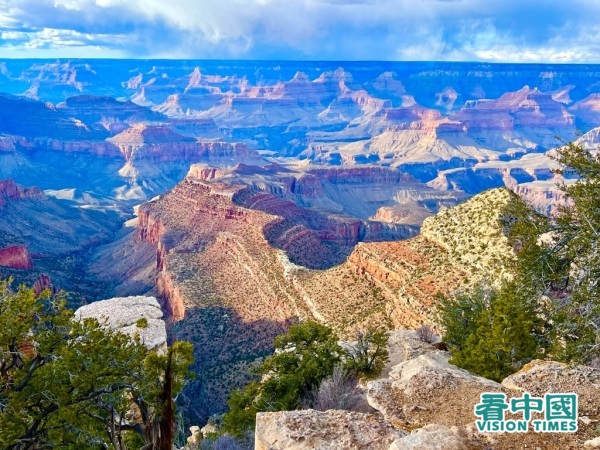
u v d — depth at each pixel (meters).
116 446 22.31
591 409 18.09
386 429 17.06
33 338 22.62
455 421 18.05
